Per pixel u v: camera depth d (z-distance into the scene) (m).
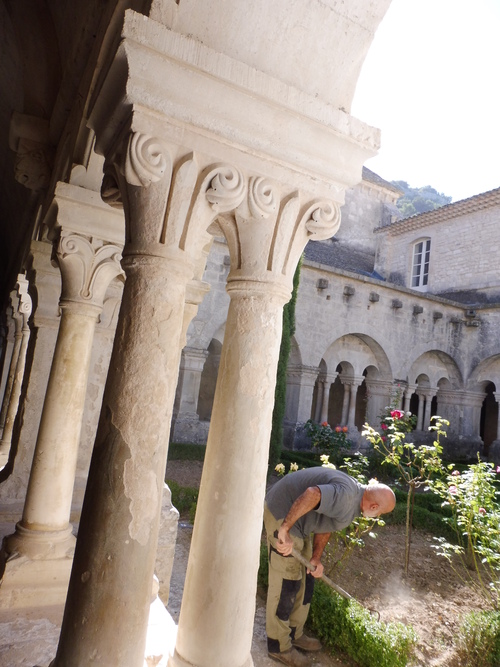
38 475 2.92
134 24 1.47
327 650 3.63
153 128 1.57
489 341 15.95
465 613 4.37
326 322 13.86
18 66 3.79
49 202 3.30
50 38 3.42
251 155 1.74
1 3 3.38
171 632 2.45
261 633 3.76
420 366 16.06
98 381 4.27
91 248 2.96
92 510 1.51
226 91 1.65
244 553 1.68
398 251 20.67
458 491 5.16
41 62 3.49
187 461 10.53
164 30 1.52
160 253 1.59
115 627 1.46
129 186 1.62
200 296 3.80
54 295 4.00
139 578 1.50
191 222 1.64
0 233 9.67
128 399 1.54
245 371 1.75
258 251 1.77
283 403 9.72
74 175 2.88
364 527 4.83
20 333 7.36
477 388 16.47
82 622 1.45
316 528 3.39
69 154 2.93
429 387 16.28
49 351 4.02
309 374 13.55
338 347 14.70
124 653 1.47
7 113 4.80
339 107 1.88
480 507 5.04
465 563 5.61
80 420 3.06
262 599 4.41
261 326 1.77
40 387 3.99
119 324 1.61
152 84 1.54
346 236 22.50
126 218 1.66
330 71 1.84
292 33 1.74
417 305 15.52
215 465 1.72
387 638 3.32
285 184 1.81
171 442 10.95
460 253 18.11
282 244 1.80
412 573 5.26
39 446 2.95
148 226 1.59
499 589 4.33
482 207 17.33
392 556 5.68
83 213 2.93
